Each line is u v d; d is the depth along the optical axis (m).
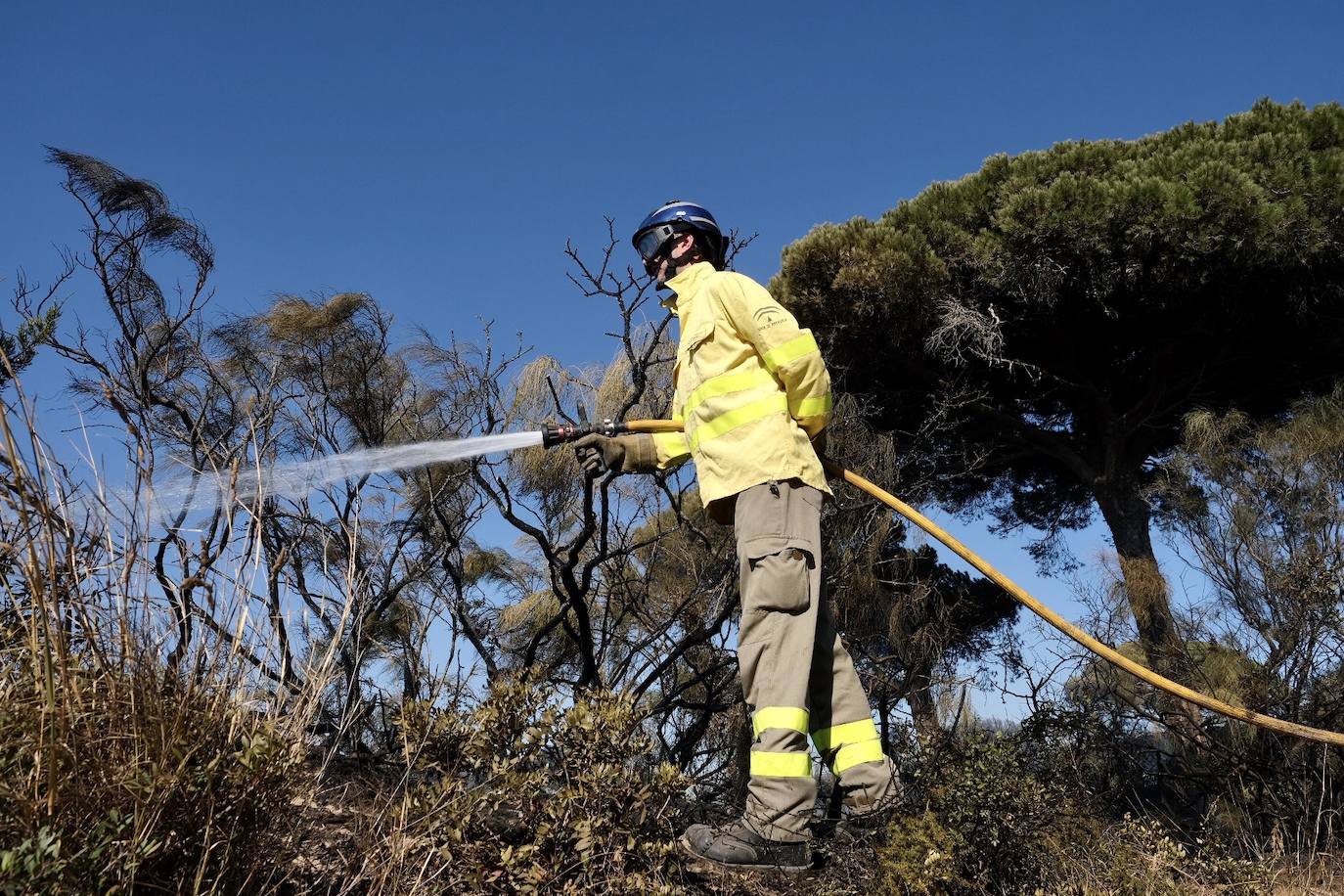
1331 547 5.53
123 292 4.11
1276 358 10.20
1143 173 9.54
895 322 9.74
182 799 2.03
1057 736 4.33
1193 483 6.54
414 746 2.84
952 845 2.94
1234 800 4.84
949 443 10.74
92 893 1.78
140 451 2.32
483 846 2.71
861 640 5.63
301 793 2.57
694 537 5.23
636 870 2.72
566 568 3.98
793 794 2.81
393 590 4.04
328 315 4.37
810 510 3.07
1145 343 10.41
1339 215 8.84
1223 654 5.61
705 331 3.23
